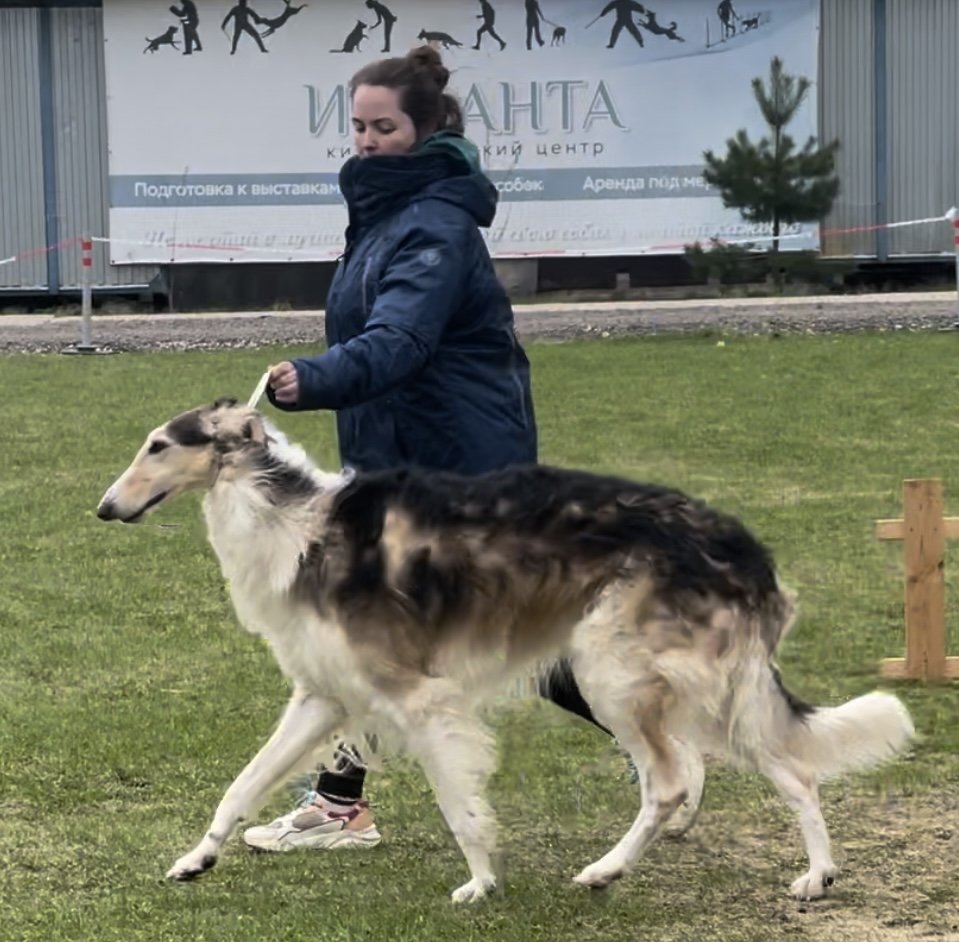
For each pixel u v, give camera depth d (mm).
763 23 38875
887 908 6621
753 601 6656
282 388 6637
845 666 10344
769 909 6652
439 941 6309
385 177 6977
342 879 7051
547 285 40000
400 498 6699
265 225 39250
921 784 8188
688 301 36469
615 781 8289
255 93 38750
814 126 39188
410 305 6777
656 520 6648
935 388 22344
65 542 14125
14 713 9398
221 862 7246
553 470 6848
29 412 21609
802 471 17000
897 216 40562
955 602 11867
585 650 6609
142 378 24859
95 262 39781
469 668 6711
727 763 7598
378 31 38594
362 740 6953
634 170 39312
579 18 38750
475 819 6676
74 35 39312
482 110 39031
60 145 39656
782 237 37969
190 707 9531
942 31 39969
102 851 7328
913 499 9969
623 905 6695
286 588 6691
